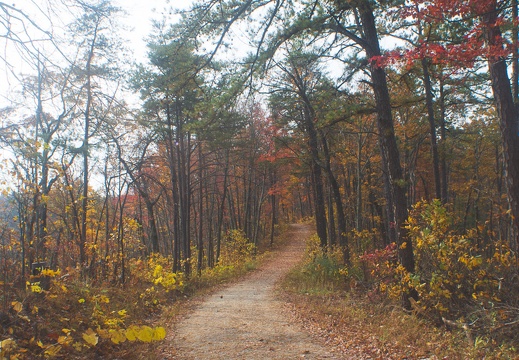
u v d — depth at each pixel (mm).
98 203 16359
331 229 25266
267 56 8984
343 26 9953
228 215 43875
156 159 23609
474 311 7566
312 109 17172
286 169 32281
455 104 18406
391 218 15117
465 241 8250
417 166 28328
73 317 7117
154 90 15383
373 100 13930
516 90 10367
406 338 7094
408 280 8797
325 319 9242
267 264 27562
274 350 6871
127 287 11719
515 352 5984
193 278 17250
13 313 5996
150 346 6980
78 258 10648
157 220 37594
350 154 24156
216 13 8727
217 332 8312
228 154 26844
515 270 7828
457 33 9469
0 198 6918
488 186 29562
